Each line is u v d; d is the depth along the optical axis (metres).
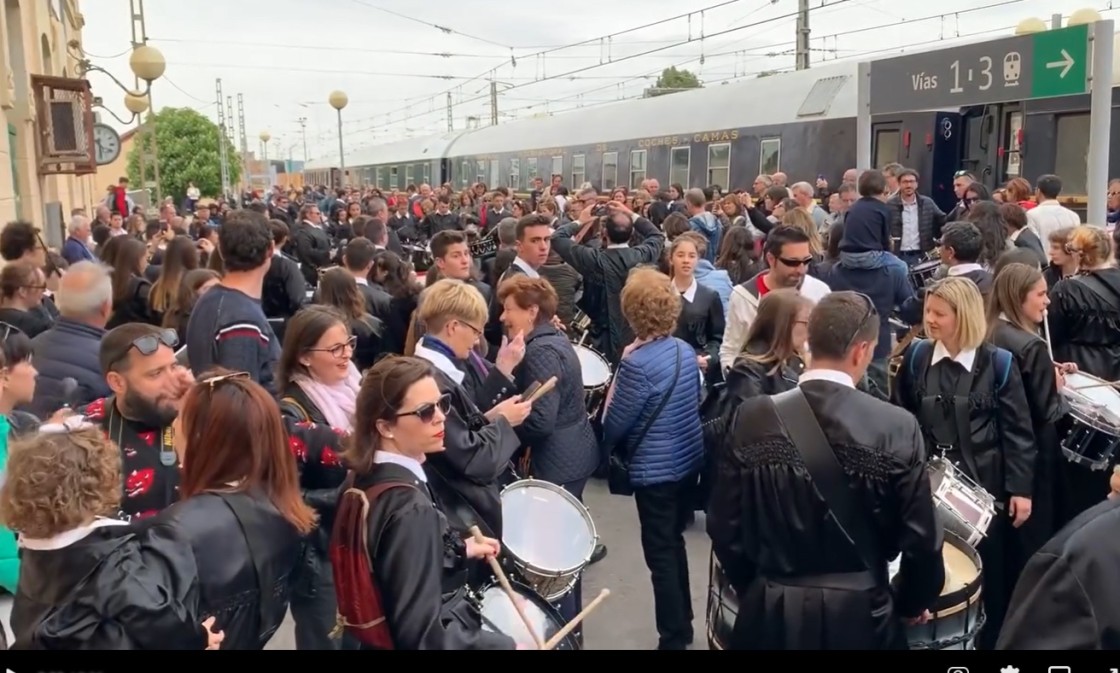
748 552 2.79
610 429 4.06
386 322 5.99
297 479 2.52
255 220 4.04
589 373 5.38
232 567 2.28
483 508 3.13
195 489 2.40
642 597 4.89
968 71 9.00
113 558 2.13
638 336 4.14
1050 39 8.03
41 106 12.61
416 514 2.38
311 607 3.09
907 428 2.63
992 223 6.46
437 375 3.22
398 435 2.47
